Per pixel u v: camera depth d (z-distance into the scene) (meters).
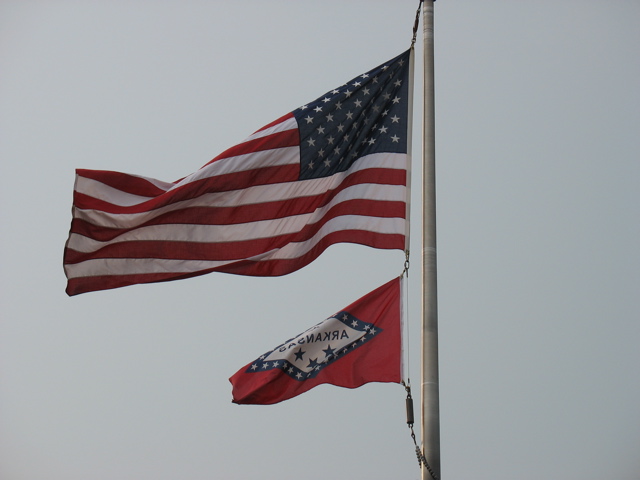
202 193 38.34
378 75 40.12
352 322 37.19
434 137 35.97
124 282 37.78
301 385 36.81
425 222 34.47
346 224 38.47
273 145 39.09
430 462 30.97
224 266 38.12
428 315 33.09
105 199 38.19
